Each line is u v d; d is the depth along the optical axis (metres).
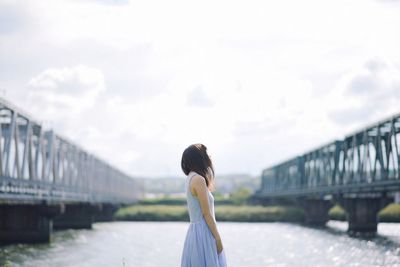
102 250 43.91
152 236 63.31
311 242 53.25
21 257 37.12
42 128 52.50
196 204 7.71
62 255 39.12
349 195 77.19
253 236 63.59
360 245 48.91
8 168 41.62
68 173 67.56
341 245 49.12
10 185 42.38
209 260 7.57
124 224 99.31
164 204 156.25
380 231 71.81
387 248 45.28
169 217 116.44
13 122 42.66
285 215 112.81
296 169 111.00
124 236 63.06
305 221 105.25
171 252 42.69
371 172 60.09
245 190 158.50
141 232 72.00
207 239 7.62
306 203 104.31
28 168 48.19
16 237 50.09
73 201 67.00
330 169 79.00
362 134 64.62
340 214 115.50
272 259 37.88
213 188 7.96
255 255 40.62
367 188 62.19
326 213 103.75
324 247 47.12
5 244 48.09
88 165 82.94
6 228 50.16
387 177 54.84
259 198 154.50
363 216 71.81
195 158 7.73
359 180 64.06
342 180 71.12
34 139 56.12
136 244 50.66
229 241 55.31
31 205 50.12
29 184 46.66
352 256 39.44
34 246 46.47
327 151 80.81
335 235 64.25
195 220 7.75
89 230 76.75
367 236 62.03
